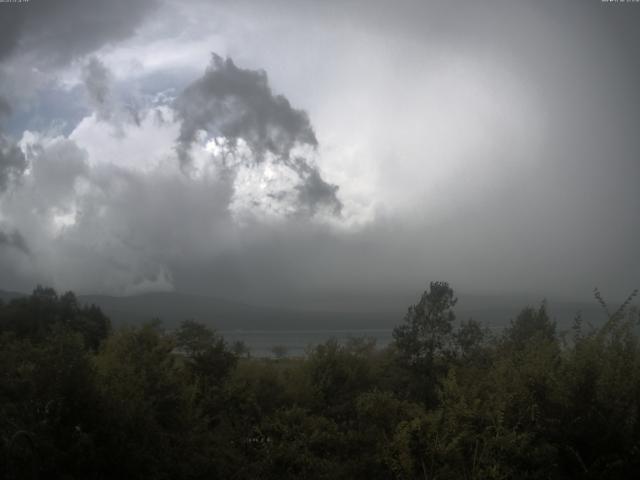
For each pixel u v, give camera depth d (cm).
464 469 824
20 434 716
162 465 841
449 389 967
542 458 766
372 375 1628
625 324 877
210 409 1285
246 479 975
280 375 1625
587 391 798
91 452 757
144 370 1037
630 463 747
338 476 941
